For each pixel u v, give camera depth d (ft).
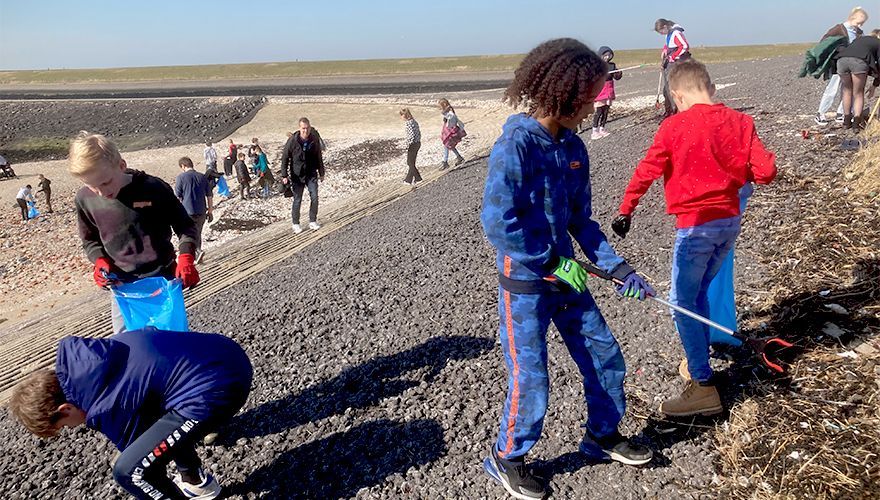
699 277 10.47
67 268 53.36
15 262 55.88
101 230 11.80
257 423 12.97
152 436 9.12
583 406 12.01
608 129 44.86
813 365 11.41
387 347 15.48
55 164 105.09
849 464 9.16
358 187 60.39
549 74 8.02
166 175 86.99
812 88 40.88
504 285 8.99
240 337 17.34
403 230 28.07
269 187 62.59
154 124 124.57
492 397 12.73
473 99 105.19
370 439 11.96
